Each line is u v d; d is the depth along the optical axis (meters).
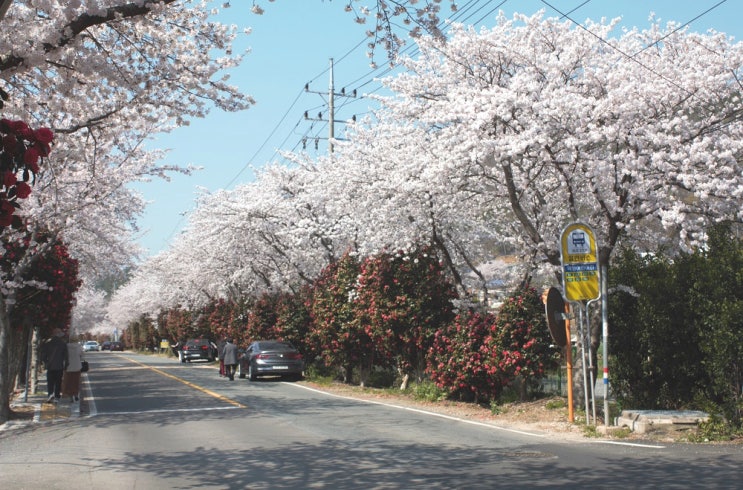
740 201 13.37
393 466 9.38
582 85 14.87
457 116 14.59
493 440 11.74
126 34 10.27
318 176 26.58
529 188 16.20
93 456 10.74
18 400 21.45
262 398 20.03
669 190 14.23
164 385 26.28
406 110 16.59
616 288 13.91
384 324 20.97
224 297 49.25
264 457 10.29
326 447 11.09
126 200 23.88
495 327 16.27
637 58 15.03
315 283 28.06
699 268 12.68
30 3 9.01
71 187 18.45
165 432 13.26
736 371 11.66
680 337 13.05
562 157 14.42
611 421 13.13
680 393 13.48
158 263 55.50
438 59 16.38
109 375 34.84
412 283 20.73
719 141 13.69
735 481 8.04
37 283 20.62
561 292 14.66
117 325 106.62
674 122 13.44
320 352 28.80
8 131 5.12
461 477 8.54
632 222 14.04
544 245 14.98
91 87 10.73
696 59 14.55
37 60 7.92
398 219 19.20
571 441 11.58
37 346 26.41
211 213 32.53
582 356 13.62
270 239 31.75
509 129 14.68
